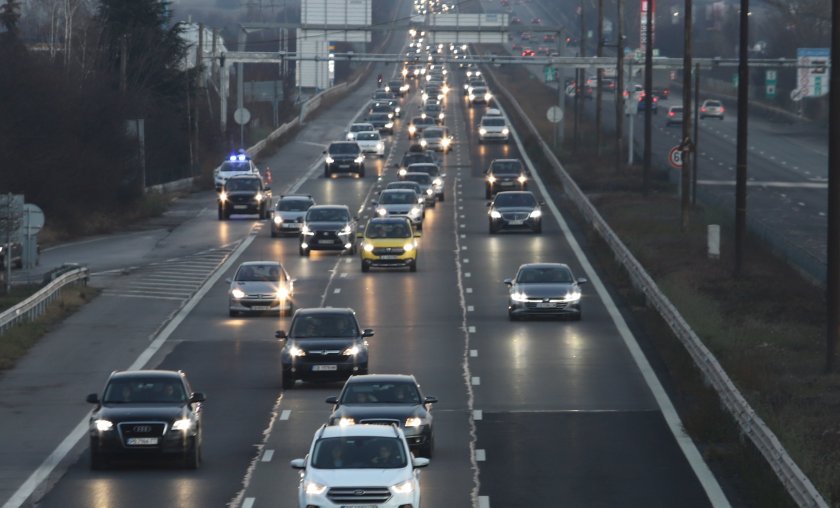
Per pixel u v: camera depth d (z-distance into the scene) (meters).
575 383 107.06
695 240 195.75
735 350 116.19
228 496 71.38
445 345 125.06
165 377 82.12
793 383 104.12
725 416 88.25
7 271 155.75
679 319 115.94
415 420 79.81
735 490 72.88
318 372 105.88
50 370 115.81
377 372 112.12
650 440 86.75
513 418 94.44
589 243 197.88
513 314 138.00
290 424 92.88
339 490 61.75
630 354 119.75
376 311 145.25
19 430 91.94
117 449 77.25
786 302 145.25
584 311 143.75
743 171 161.00
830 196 108.56
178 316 145.38
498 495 71.56
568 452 83.25
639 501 70.25
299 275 173.38
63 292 156.88
